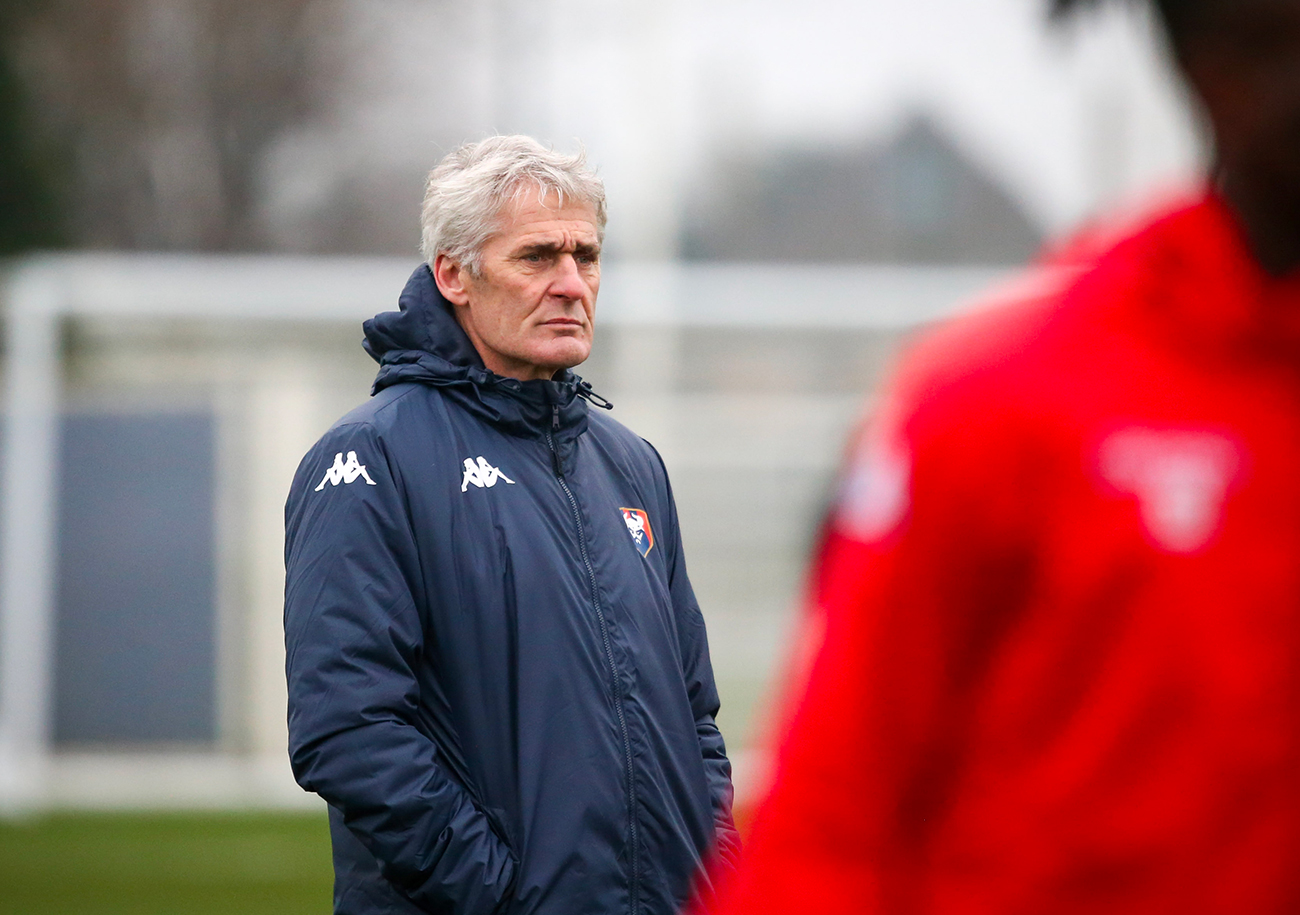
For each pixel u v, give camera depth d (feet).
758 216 274.98
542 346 29.60
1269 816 13.29
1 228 178.81
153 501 95.35
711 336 101.09
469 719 27.66
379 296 100.22
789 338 101.50
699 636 32.60
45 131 187.52
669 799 28.43
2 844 83.30
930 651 14.19
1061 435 13.62
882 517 14.26
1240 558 13.26
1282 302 13.43
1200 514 13.32
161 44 249.75
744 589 98.78
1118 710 13.47
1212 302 13.48
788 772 14.64
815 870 14.33
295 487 29.48
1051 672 13.74
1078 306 14.07
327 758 26.73
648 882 27.76
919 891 14.71
